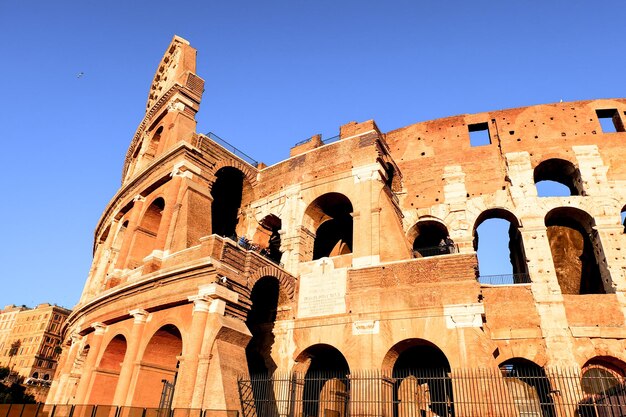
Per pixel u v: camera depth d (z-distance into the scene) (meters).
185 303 26.31
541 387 29.34
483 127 39.22
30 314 142.75
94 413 26.16
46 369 132.75
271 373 29.16
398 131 41.09
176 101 41.09
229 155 37.62
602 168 33.62
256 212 37.88
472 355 23.56
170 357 28.23
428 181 37.56
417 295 26.44
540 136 36.06
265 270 28.95
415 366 33.19
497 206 34.34
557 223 35.56
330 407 31.19
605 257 30.42
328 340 28.08
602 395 24.80
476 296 24.98
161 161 36.12
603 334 27.89
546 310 29.05
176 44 50.25
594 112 36.19
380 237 29.97
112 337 30.95
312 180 35.38
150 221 37.03
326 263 30.98
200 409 21.70
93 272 45.06
